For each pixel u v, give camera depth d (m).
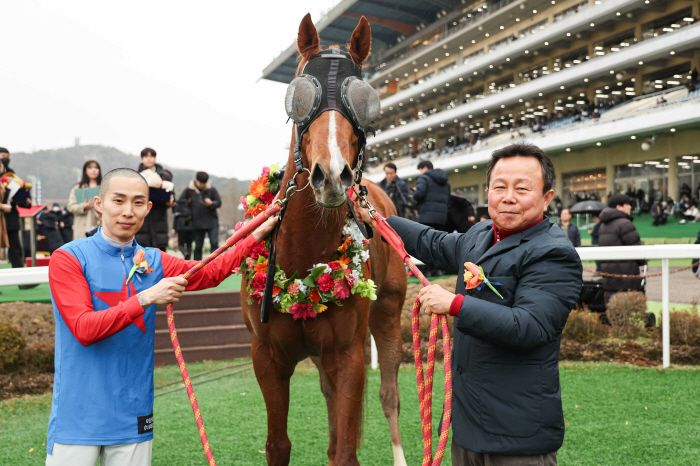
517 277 1.54
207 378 4.37
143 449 1.60
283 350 1.93
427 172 6.30
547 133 21.94
